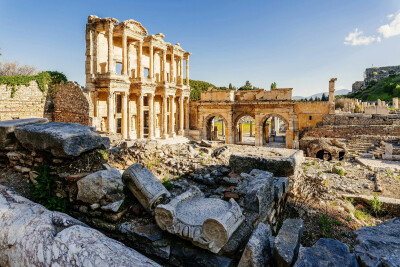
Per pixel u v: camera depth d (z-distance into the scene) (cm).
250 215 813
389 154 3039
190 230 646
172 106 4525
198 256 651
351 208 1386
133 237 714
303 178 1700
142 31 3788
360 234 496
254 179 998
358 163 2922
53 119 3425
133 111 4478
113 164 1212
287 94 4559
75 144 894
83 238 476
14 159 1038
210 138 5428
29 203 617
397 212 1412
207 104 5056
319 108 4291
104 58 3659
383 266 395
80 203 816
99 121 3638
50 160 936
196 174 1281
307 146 3862
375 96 9694
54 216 561
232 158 1441
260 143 4741
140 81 3716
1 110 2936
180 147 1920
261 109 4688
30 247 479
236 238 679
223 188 1089
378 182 1808
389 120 3978
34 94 3216
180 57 4866
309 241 972
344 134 3956
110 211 763
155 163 1396
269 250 590
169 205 703
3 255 515
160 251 678
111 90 3281
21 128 990
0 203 597
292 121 4447
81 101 3078
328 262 446
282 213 1168
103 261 426
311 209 1260
